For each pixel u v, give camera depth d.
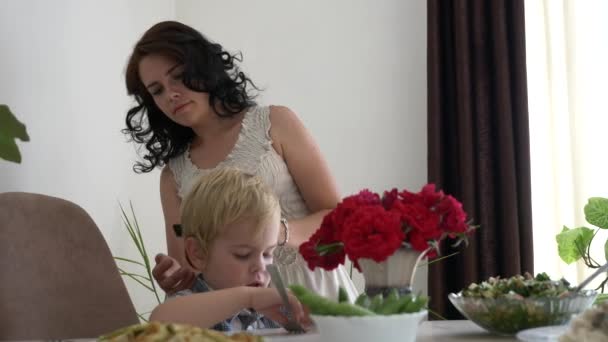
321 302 0.90
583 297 1.06
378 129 3.12
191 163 1.99
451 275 2.95
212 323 1.22
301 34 3.20
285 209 1.92
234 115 1.95
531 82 3.03
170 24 1.84
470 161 2.92
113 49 2.52
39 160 2.03
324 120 3.15
